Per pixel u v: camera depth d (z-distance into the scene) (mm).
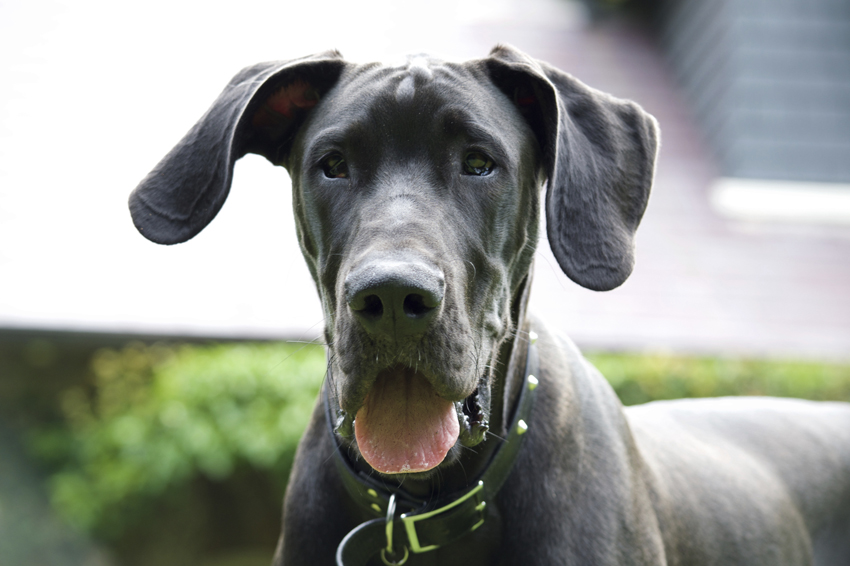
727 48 11102
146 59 10625
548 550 2424
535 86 2469
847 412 3965
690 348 7781
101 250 8156
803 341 8086
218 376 7191
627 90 11336
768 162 10180
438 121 2301
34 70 10156
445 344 2061
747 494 3227
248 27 11297
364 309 1979
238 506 8195
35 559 8227
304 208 2461
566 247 2396
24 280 7660
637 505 2592
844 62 11172
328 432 2627
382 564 2529
